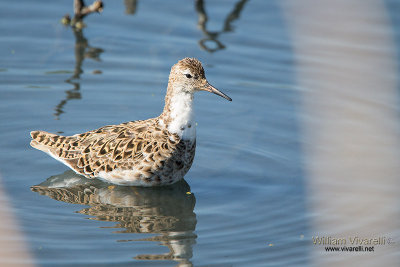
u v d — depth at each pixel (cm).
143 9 2247
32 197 1464
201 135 1736
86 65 1992
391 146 1658
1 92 1869
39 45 2064
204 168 1609
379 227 1352
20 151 1644
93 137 1527
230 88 1920
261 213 1419
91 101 1850
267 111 1838
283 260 1248
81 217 1392
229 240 1317
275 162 1627
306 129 1738
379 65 1942
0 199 1440
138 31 2138
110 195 1488
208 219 1398
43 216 1390
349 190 1494
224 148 1686
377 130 1716
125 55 2038
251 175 1579
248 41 2088
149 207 1447
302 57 2005
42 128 1725
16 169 1573
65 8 2238
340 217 1392
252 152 1667
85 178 1551
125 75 1956
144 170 1461
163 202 1467
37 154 1639
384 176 1541
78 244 1288
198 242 1309
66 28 2142
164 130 1480
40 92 1880
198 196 1488
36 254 1247
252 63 2005
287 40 2084
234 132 1750
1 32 2100
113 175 1484
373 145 1666
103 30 2145
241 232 1347
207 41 2088
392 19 2083
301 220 1389
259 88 1922
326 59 1988
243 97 1892
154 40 2097
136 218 1399
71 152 1529
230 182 1550
